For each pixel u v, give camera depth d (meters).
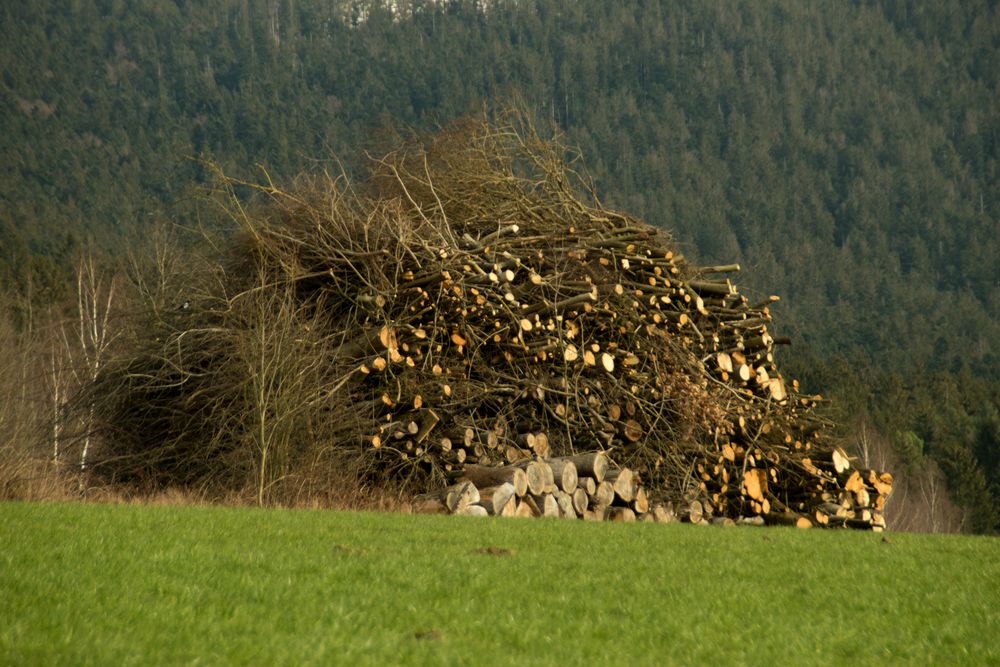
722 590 25.02
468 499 61.50
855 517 79.38
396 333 69.44
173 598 20.72
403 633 19.09
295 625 19.12
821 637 20.28
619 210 87.62
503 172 85.75
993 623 22.14
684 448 76.56
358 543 31.70
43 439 80.69
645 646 18.94
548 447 74.69
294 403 64.56
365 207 77.38
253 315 67.75
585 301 73.56
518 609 21.61
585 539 36.72
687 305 82.94
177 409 71.69
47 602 19.67
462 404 72.75
